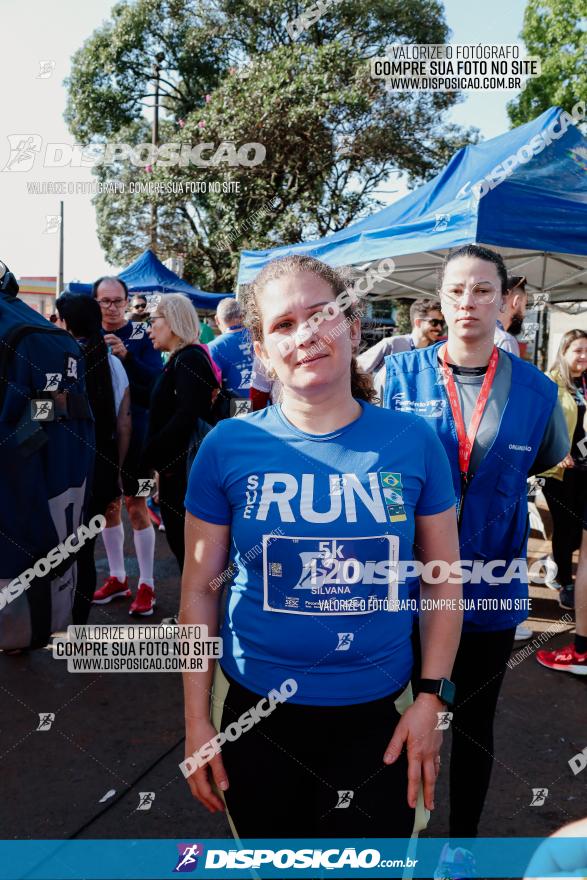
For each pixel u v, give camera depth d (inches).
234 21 526.0
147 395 161.9
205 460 53.6
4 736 106.7
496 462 72.4
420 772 51.3
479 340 73.2
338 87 426.0
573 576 176.7
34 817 88.5
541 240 146.5
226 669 54.1
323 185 484.4
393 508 50.3
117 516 159.2
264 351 56.2
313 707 50.9
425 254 212.2
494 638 73.6
